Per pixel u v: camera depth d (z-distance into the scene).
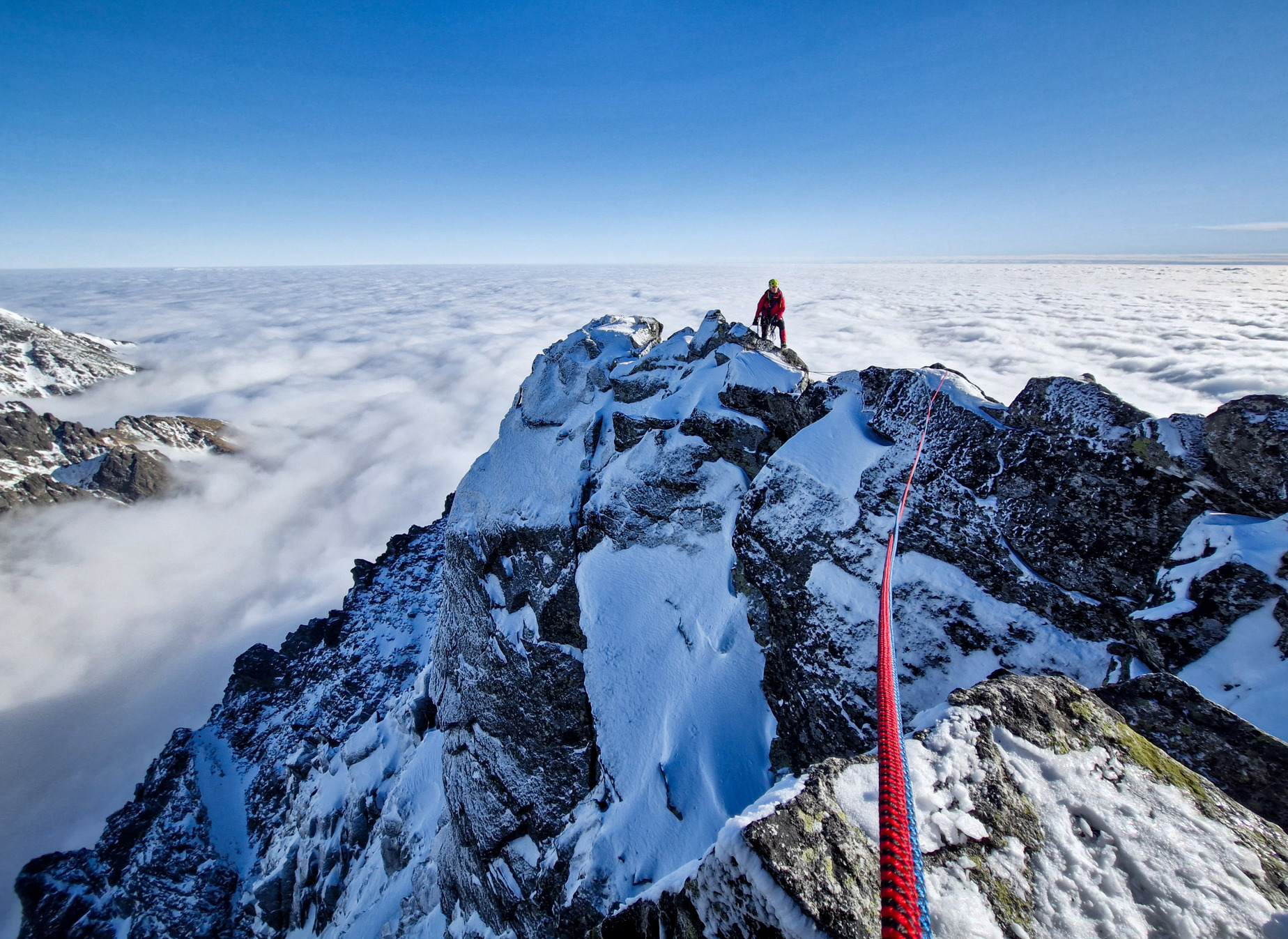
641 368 16.67
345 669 55.00
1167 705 4.30
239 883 40.50
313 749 38.00
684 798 9.72
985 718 3.90
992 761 3.61
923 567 8.27
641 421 14.26
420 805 20.92
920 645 7.99
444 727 17.20
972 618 7.73
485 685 14.46
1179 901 2.88
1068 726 3.91
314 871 25.78
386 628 58.31
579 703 12.48
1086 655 6.91
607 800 11.03
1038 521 7.56
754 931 3.05
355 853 23.75
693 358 15.86
